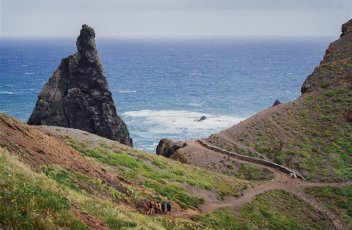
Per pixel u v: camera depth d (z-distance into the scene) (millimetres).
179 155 87938
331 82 114688
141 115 184625
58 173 29844
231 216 51812
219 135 98375
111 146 61406
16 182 19188
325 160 85938
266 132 97875
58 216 18234
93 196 29828
